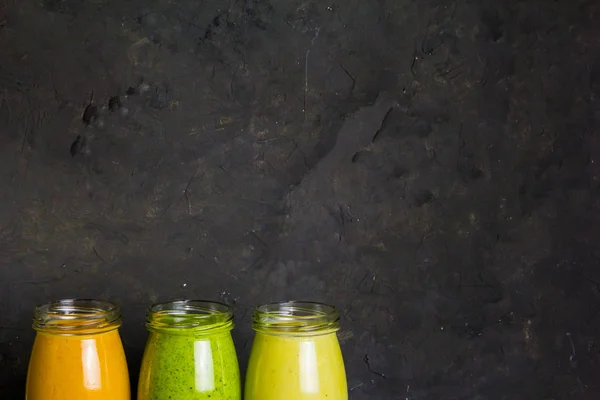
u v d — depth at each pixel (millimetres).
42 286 718
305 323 675
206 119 727
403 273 747
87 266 721
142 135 722
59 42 712
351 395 748
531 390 757
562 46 751
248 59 728
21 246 716
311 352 671
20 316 717
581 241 757
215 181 729
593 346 757
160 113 723
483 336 754
